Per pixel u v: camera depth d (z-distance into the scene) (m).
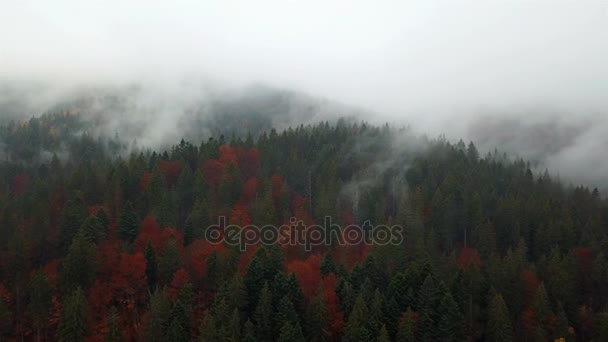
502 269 75.56
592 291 79.75
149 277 72.50
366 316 61.97
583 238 89.12
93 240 75.25
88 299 66.56
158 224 83.00
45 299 64.88
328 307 65.25
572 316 72.38
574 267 79.12
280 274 67.62
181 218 93.81
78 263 67.50
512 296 73.62
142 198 90.62
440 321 63.03
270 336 61.78
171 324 59.91
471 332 67.94
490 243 91.00
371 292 68.62
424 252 83.31
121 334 60.19
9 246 72.12
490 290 71.06
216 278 71.81
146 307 68.00
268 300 63.53
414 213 94.06
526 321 68.88
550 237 91.12
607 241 85.69
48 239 77.69
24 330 65.81
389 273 77.62
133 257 71.06
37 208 84.94
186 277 70.31
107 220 80.69
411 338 60.97
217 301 65.50
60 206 88.75
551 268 77.81
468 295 70.62
